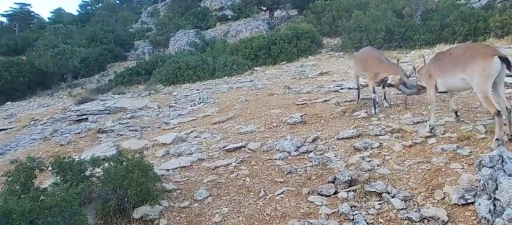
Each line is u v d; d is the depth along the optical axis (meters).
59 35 48.69
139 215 5.82
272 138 8.23
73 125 13.27
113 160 6.64
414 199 5.47
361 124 8.16
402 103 9.20
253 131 8.93
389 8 26.41
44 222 4.90
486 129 6.96
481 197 5.08
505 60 5.97
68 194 5.27
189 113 12.20
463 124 7.37
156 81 21.59
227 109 11.63
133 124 11.77
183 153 8.30
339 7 31.34
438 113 8.20
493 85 6.37
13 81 30.45
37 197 5.25
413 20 23.25
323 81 13.66
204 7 50.66
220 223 5.62
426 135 7.04
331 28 28.75
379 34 21.50
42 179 8.04
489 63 5.97
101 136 11.02
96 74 38.19
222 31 41.50
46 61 33.28
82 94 23.48
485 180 5.12
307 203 5.76
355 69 9.09
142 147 9.20
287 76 15.99
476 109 8.22
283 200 5.93
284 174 6.63
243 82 16.47
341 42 23.56
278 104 10.98
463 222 4.94
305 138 7.89
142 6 79.94
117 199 5.95
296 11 43.34
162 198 6.30
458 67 6.37
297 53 22.22
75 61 35.59
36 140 12.02
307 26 24.70
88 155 9.29
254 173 6.83
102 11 67.81
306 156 7.14
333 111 9.29
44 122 14.73
